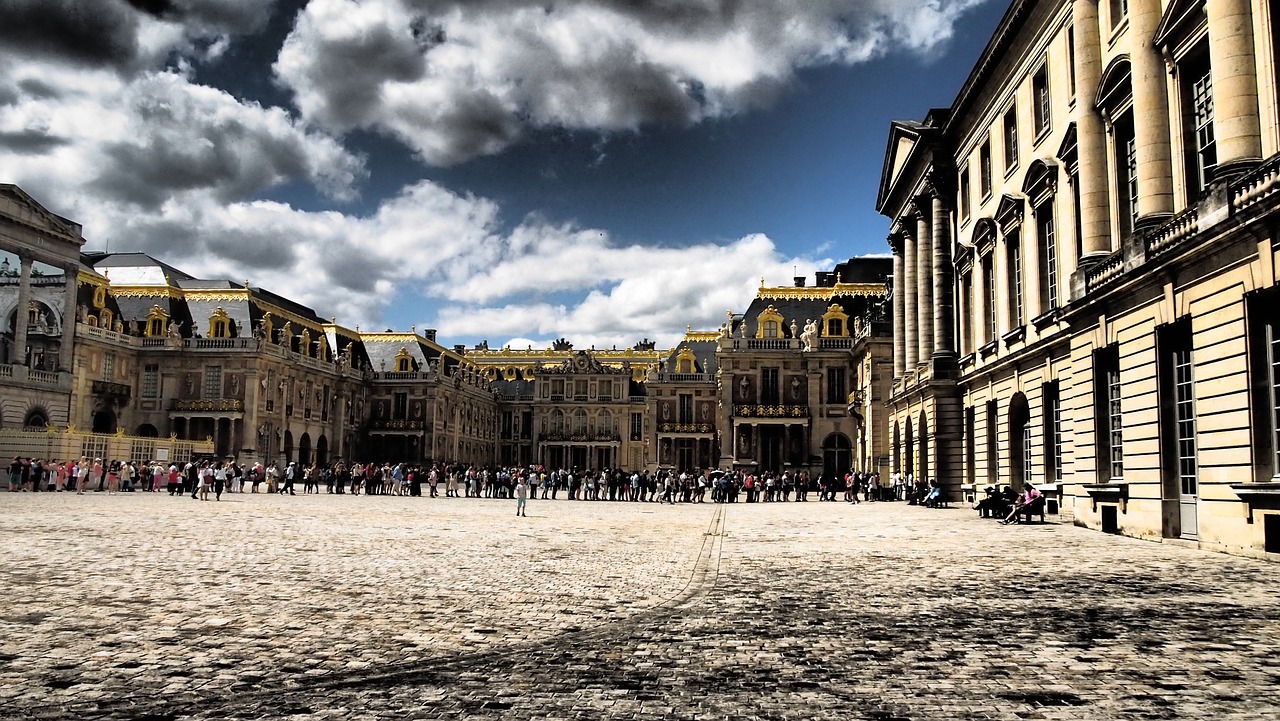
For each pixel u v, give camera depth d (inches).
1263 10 740.7
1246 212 669.9
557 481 2204.7
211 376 3191.4
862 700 310.2
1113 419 1004.6
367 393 4101.9
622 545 852.0
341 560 691.4
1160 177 900.6
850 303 3075.8
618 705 303.1
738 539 922.7
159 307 3260.3
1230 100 754.8
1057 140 1250.6
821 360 2955.2
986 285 1619.1
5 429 2149.4
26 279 2458.2
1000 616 463.2
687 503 2053.4
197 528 968.9
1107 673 346.0
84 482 1910.7
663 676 342.3
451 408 4318.4
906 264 2174.0
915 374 1984.5
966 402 1747.0
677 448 3570.4
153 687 318.7
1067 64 1207.6
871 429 2534.5
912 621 450.9
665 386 3592.5
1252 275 691.4
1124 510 951.0
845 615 467.8
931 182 1879.9
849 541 890.7
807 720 287.6
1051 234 1290.6
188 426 3176.7
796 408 2930.6
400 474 2298.2
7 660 354.6
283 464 3356.3
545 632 422.3
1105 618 456.4
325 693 314.5
